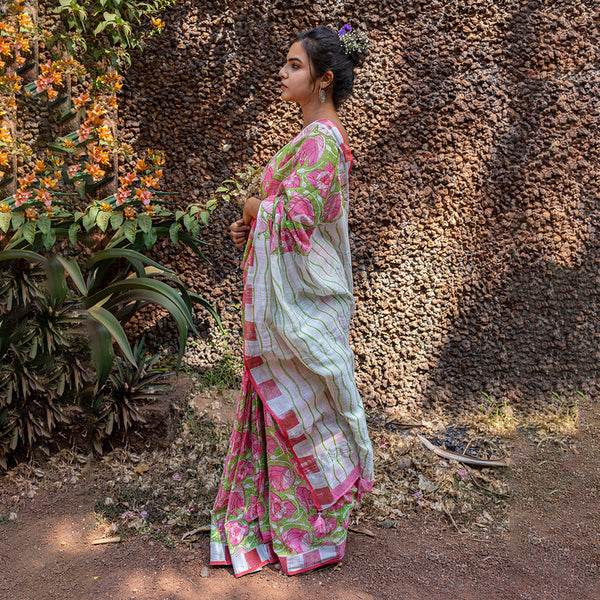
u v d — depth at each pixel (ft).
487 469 9.23
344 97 6.92
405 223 11.10
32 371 8.77
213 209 10.10
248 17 10.64
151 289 9.00
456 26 10.80
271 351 6.59
